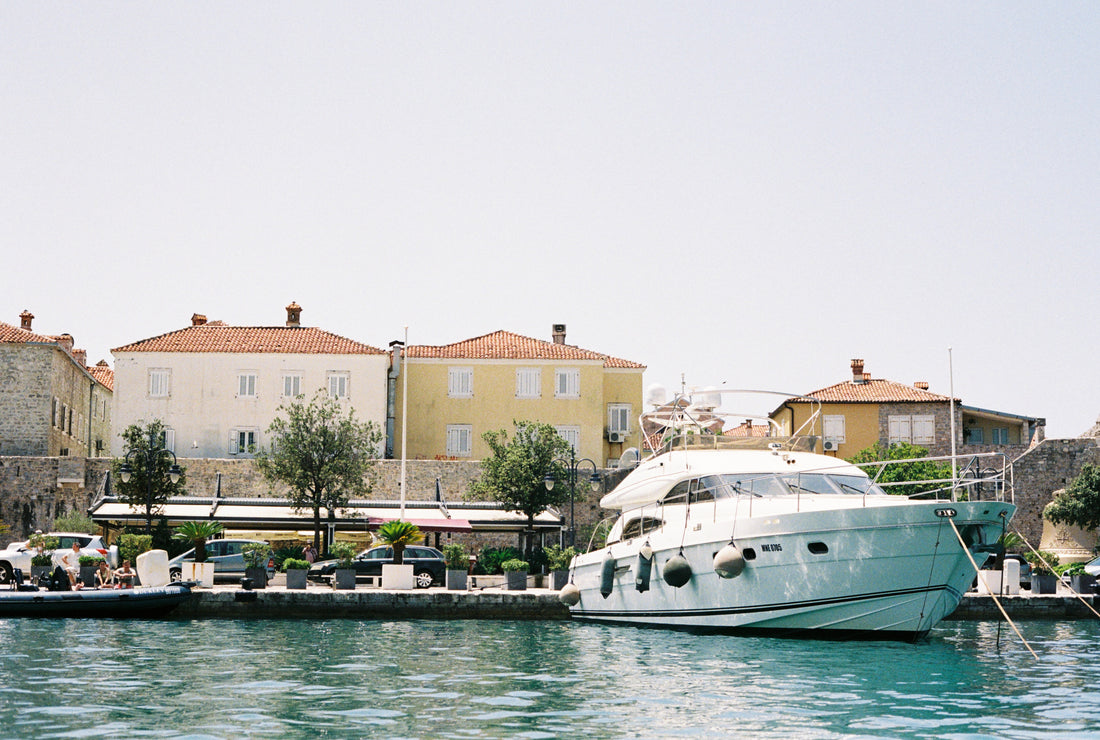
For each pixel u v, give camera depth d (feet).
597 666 63.21
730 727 44.24
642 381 207.00
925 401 203.92
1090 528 165.17
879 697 51.88
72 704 47.93
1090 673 61.05
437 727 43.75
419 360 200.44
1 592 91.66
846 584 73.46
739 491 82.64
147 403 191.21
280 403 192.75
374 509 159.43
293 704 48.78
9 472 161.89
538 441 164.04
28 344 178.09
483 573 139.23
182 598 94.27
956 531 72.23
